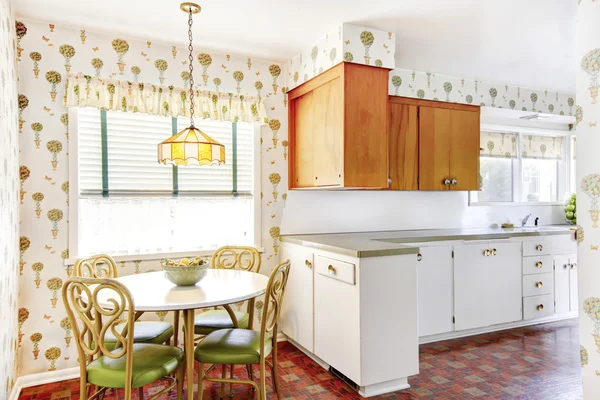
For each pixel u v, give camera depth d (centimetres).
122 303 173
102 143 285
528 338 342
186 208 314
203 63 315
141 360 189
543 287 375
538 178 472
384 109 281
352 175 271
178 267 220
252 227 336
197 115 309
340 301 254
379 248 247
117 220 291
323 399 239
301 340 305
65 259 270
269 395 245
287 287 329
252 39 293
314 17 257
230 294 208
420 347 321
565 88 420
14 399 237
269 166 340
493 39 290
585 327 154
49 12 250
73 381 266
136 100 289
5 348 212
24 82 260
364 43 271
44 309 264
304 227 353
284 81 346
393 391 247
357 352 238
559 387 251
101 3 239
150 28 274
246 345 210
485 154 435
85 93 273
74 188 273
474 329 352
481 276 345
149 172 300
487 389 249
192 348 197
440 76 370
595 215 150
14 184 239
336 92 277
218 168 325
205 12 251
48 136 266
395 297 247
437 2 236
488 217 439
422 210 405
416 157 358
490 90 396
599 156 149
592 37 151
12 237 232
